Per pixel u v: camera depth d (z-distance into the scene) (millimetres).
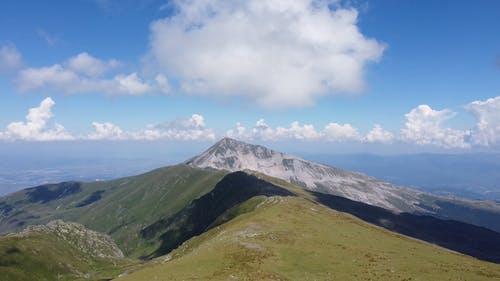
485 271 67625
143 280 63312
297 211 119875
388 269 66062
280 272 64312
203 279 59812
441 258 77875
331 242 84312
